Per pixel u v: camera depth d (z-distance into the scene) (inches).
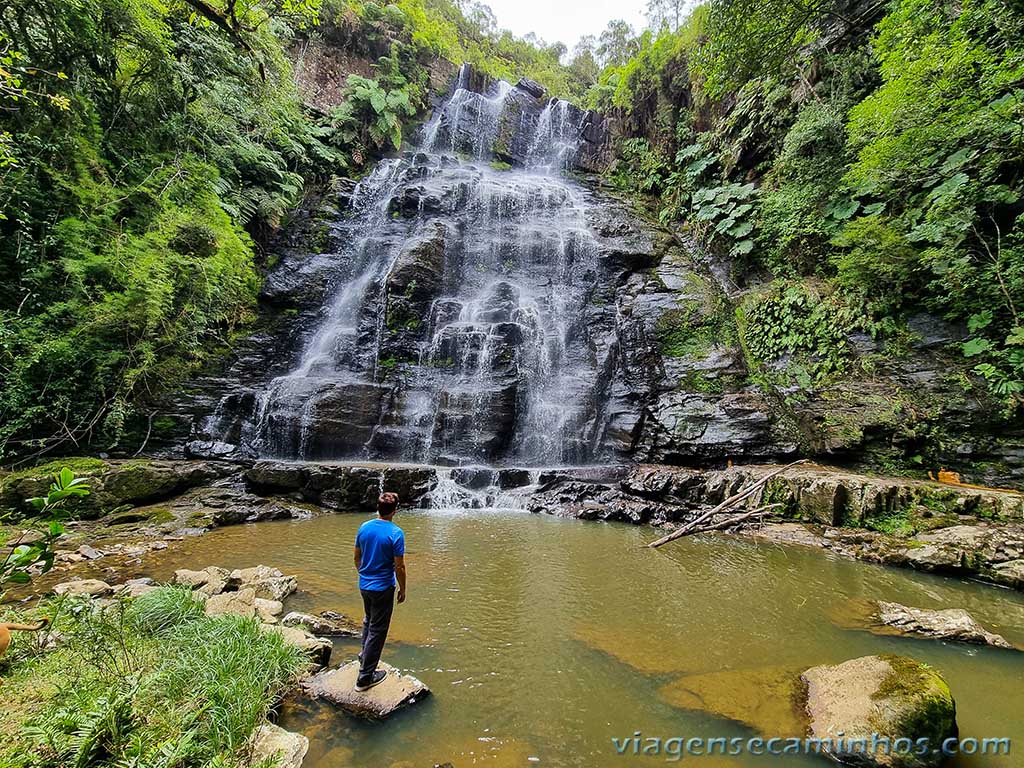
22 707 126.6
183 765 112.3
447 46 1376.7
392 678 165.6
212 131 686.5
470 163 1193.4
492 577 291.3
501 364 669.3
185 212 547.5
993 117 408.5
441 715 154.9
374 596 161.5
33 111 448.1
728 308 679.1
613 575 299.7
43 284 443.8
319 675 169.3
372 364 705.0
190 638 164.6
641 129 1102.4
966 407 442.0
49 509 129.3
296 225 845.2
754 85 787.4
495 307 761.6
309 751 134.3
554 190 1002.7
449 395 622.2
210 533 376.5
